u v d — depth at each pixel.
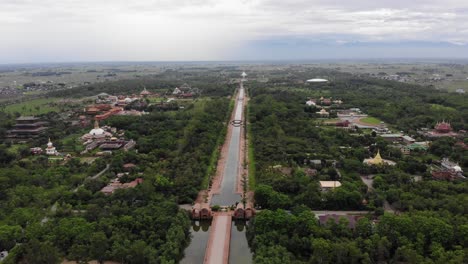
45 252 160.88
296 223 184.50
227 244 185.75
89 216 198.38
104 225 185.62
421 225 177.12
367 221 183.12
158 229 188.50
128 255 166.25
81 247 169.50
